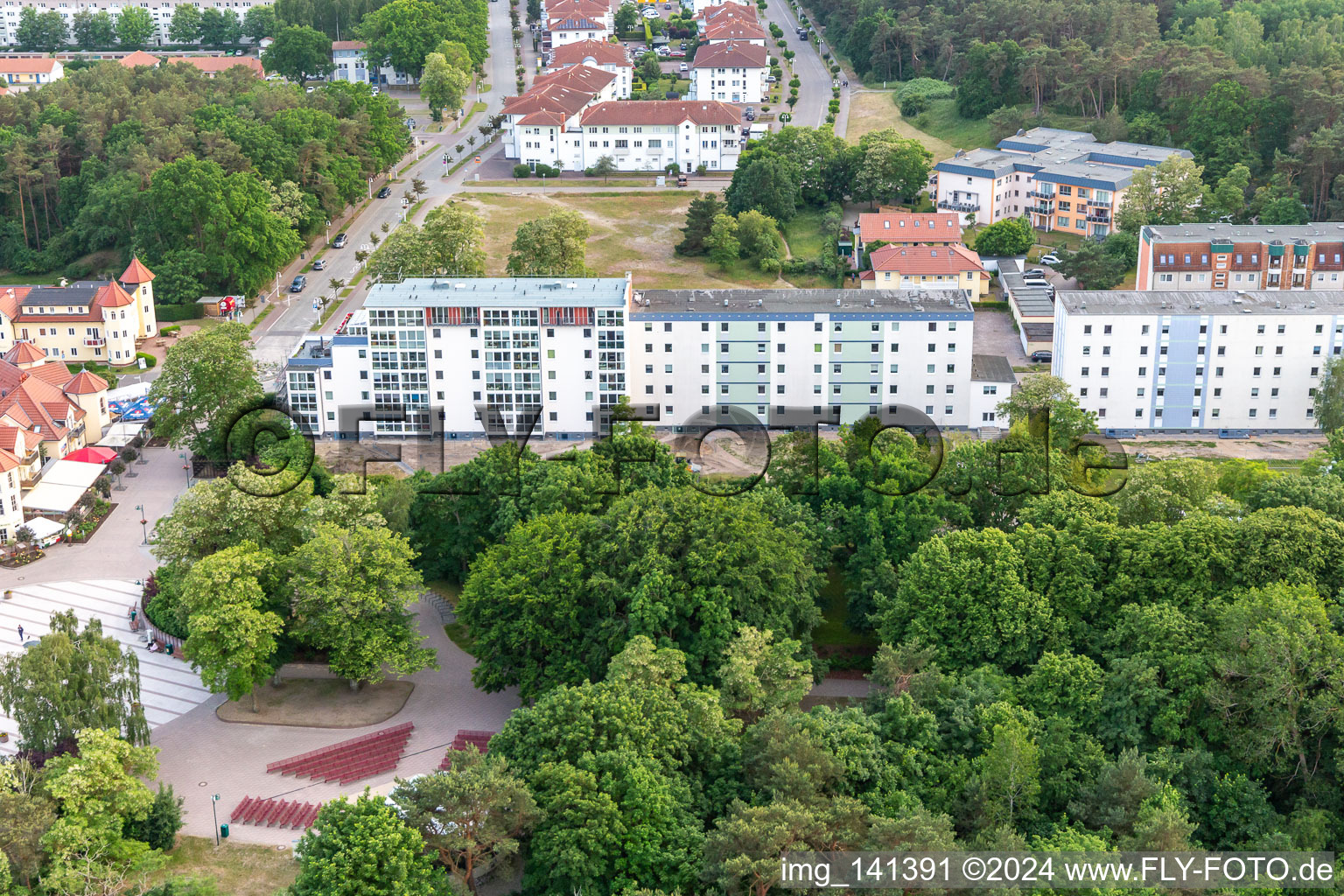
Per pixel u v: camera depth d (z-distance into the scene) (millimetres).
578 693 198125
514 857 190250
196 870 197125
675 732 192875
